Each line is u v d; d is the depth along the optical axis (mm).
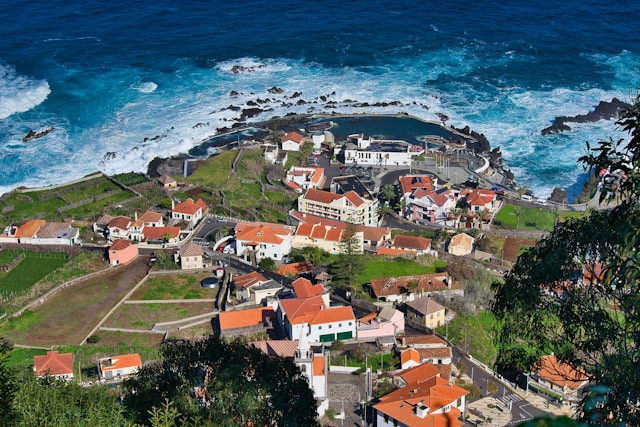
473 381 139250
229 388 83375
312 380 127625
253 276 173125
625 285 53500
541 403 131625
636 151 54406
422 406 121938
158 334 157625
